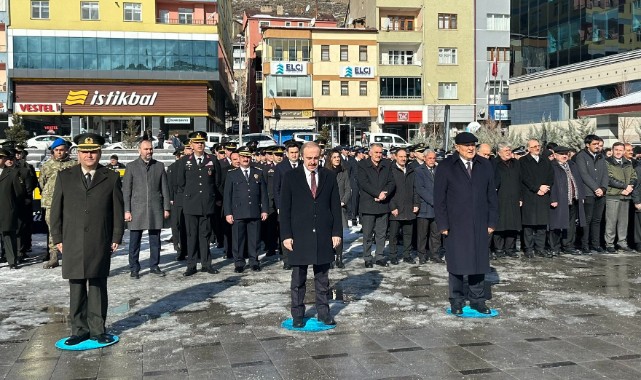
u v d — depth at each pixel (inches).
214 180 373.4
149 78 1711.4
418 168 399.5
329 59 1927.9
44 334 243.6
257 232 382.9
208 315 268.4
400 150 399.2
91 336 227.6
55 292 321.7
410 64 1977.1
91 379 190.9
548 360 202.4
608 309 271.7
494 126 1680.6
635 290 312.0
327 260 248.2
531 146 410.9
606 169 433.4
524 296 299.0
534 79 1679.4
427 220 401.1
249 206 374.0
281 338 231.9
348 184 442.0
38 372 197.9
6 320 264.8
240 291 318.3
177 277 360.5
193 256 367.2
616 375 187.3
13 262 397.1
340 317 262.2
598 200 434.9
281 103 1905.8
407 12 1987.0
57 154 405.4
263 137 1505.9
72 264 222.4
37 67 1643.7
